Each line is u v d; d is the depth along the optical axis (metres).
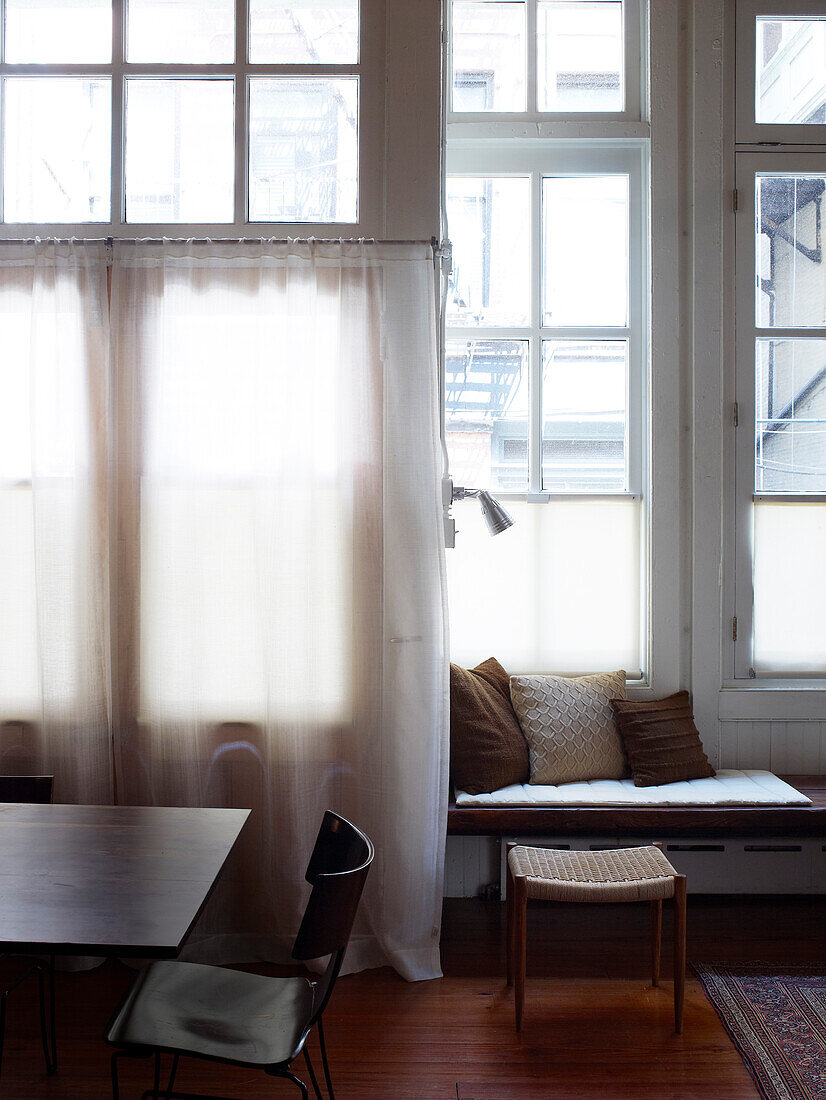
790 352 3.44
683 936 2.44
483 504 3.12
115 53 3.05
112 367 2.86
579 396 3.48
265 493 2.86
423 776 2.82
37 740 2.91
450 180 3.47
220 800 2.91
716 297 3.38
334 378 2.91
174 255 2.87
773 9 3.38
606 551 3.45
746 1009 2.53
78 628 2.85
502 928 3.10
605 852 2.65
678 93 3.38
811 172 3.40
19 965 2.86
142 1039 1.73
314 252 2.86
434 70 3.01
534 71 3.43
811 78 3.45
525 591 3.45
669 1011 2.55
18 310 2.92
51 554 2.85
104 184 3.08
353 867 1.85
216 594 2.89
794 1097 2.15
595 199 3.48
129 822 2.13
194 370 2.88
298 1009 1.88
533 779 3.15
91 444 2.89
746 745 3.42
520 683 3.28
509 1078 2.25
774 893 3.20
